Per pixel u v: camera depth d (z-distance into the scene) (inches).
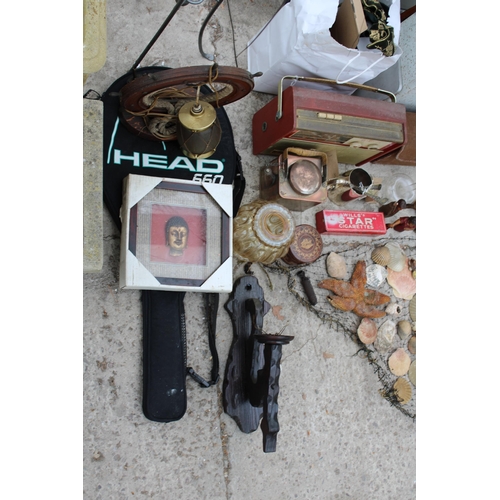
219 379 70.0
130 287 60.7
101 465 62.5
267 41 73.1
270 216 69.1
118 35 71.1
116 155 65.8
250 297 72.4
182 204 64.3
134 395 64.9
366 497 76.8
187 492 66.1
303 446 73.8
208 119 61.6
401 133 72.8
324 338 77.6
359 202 83.0
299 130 67.9
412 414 82.0
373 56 69.4
